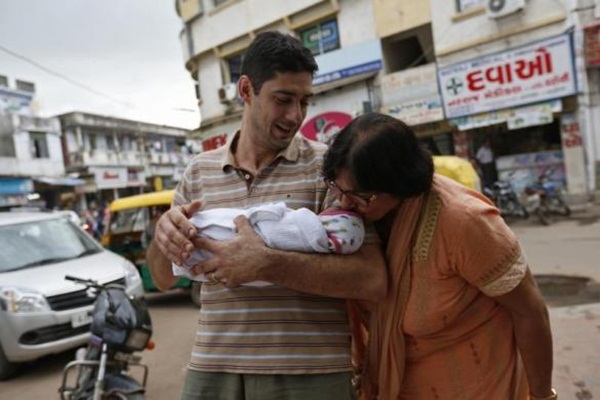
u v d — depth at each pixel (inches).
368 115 55.8
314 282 55.6
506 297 56.1
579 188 410.0
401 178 53.0
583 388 130.9
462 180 283.0
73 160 1138.7
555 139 450.3
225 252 56.1
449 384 60.7
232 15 605.9
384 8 491.2
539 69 409.1
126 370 141.9
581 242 301.1
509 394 60.4
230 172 70.4
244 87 66.9
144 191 1302.9
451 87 457.1
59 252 229.6
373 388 65.5
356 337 68.3
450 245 55.3
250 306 62.5
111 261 228.4
